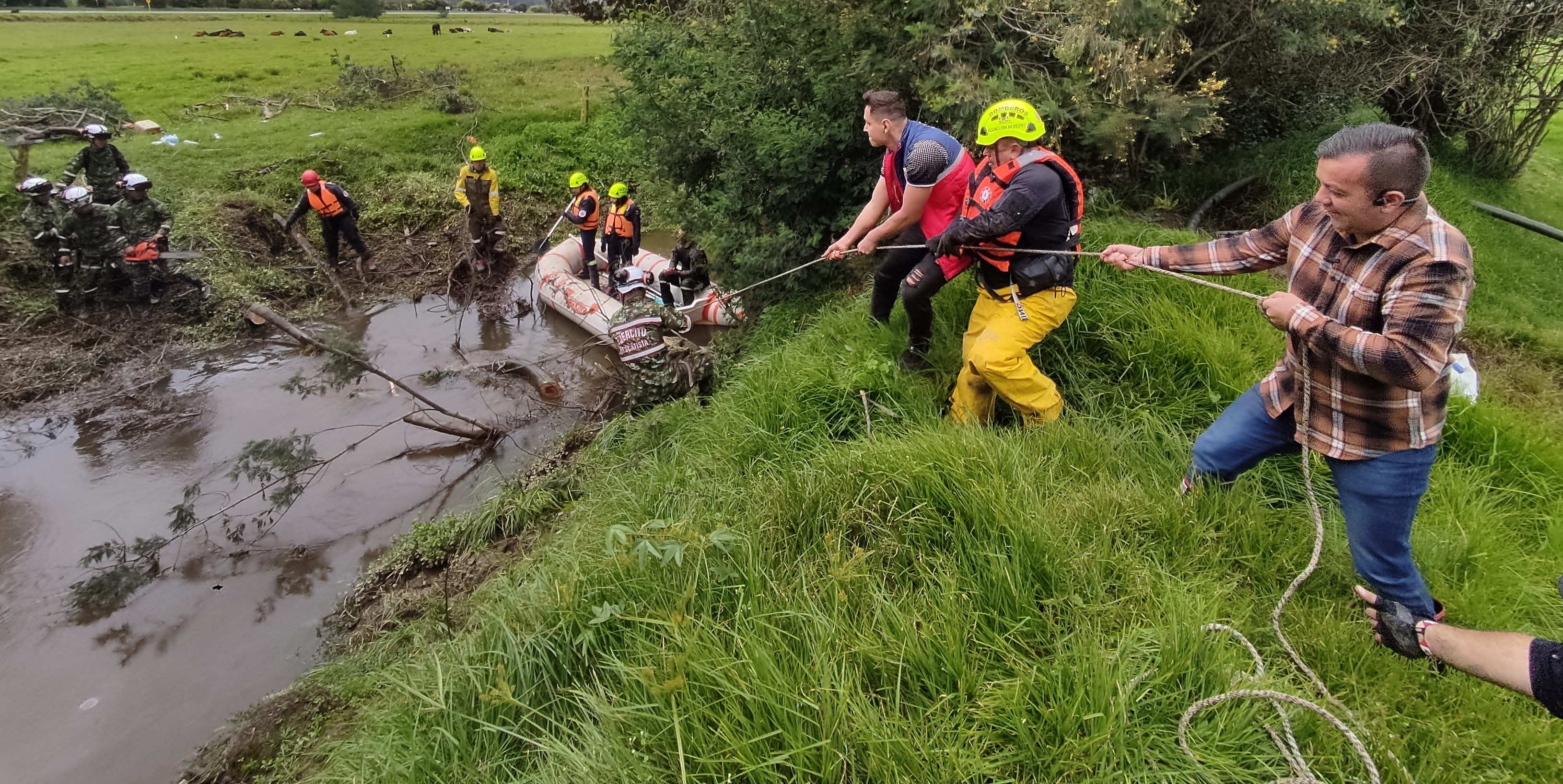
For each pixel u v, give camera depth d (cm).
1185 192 691
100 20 4309
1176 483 329
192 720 414
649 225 1206
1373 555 247
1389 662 240
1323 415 244
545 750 239
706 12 845
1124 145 544
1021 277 346
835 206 665
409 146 1334
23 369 744
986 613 255
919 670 238
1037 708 219
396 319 902
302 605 491
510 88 1814
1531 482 343
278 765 366
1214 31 654
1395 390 225
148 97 1612
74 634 470
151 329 823
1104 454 338
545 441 657
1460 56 830
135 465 629
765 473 377
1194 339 407
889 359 438
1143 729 210
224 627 475
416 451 643
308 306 913
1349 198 211
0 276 839
